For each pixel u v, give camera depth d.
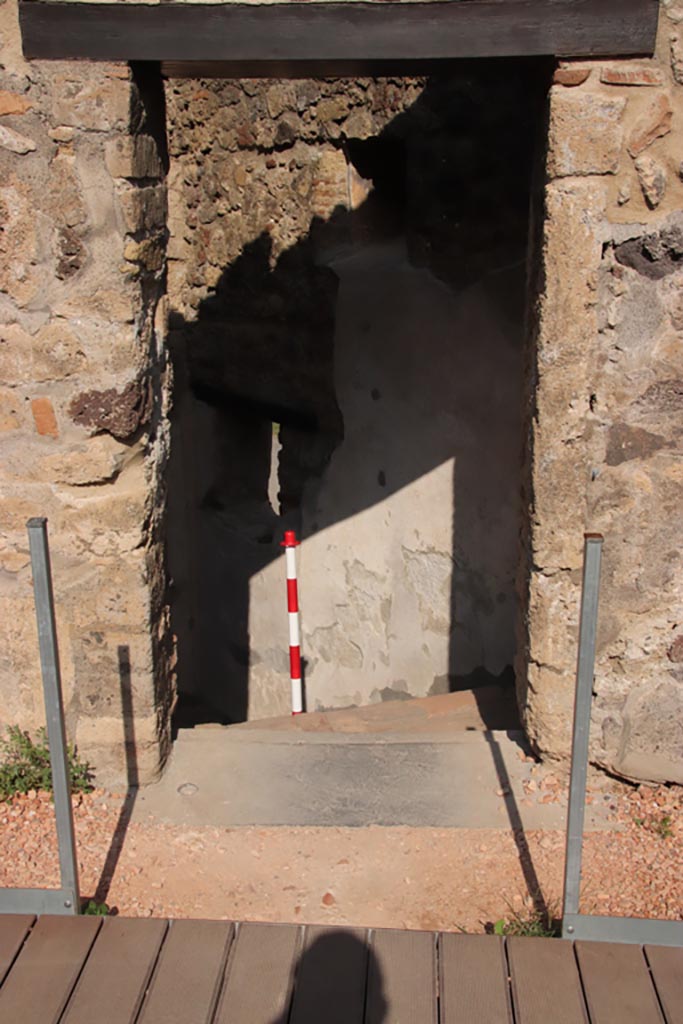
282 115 5.54
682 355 3.11
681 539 3.25
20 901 2.63
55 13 2.83
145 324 3.17
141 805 3.43
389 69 3.09
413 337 4.98
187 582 7.24
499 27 2.83
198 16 2.82
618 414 3.16
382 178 5.47
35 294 3.06
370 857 3.19
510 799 3.43
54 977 2.41
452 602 5.09
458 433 4.81
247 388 6.36
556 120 2.93
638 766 3.43
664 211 2.99
